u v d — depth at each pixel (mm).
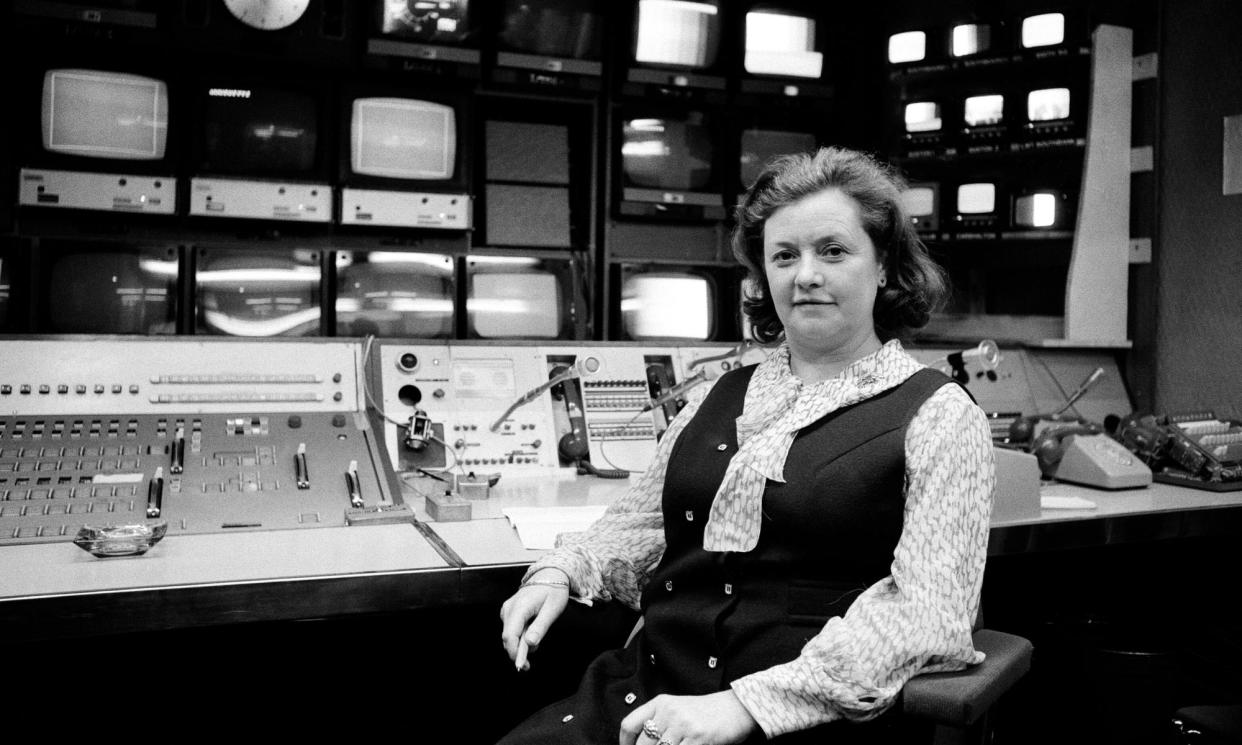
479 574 1433
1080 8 3018
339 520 1724
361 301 2760
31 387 1940
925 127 3137
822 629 1120
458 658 2145
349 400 2178
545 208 3133
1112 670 2160
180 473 1809
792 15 3250
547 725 1239
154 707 1967
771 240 1258
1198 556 2658
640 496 1417
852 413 1198
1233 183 2906
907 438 1157
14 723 1878
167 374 2051
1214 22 2949
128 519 1649
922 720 1044
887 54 3184
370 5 2820
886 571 1172
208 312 2613
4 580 1298
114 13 2574
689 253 3373
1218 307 2945
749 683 1049
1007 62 3033
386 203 2846
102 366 2018
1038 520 1895
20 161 2539
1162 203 3086
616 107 3176
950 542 1095
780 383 1293
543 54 3043
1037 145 3045
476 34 2932
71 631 1246
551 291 2986
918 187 3188
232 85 2697
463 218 2920
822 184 1233
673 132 3223
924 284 1315
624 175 3174
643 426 2475
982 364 2637
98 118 2586
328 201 2799
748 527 1190
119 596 1267
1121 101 3102
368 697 2100
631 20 3082
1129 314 3156
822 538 1153
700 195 3246
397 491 1898
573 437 2363
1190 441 2424
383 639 2109
